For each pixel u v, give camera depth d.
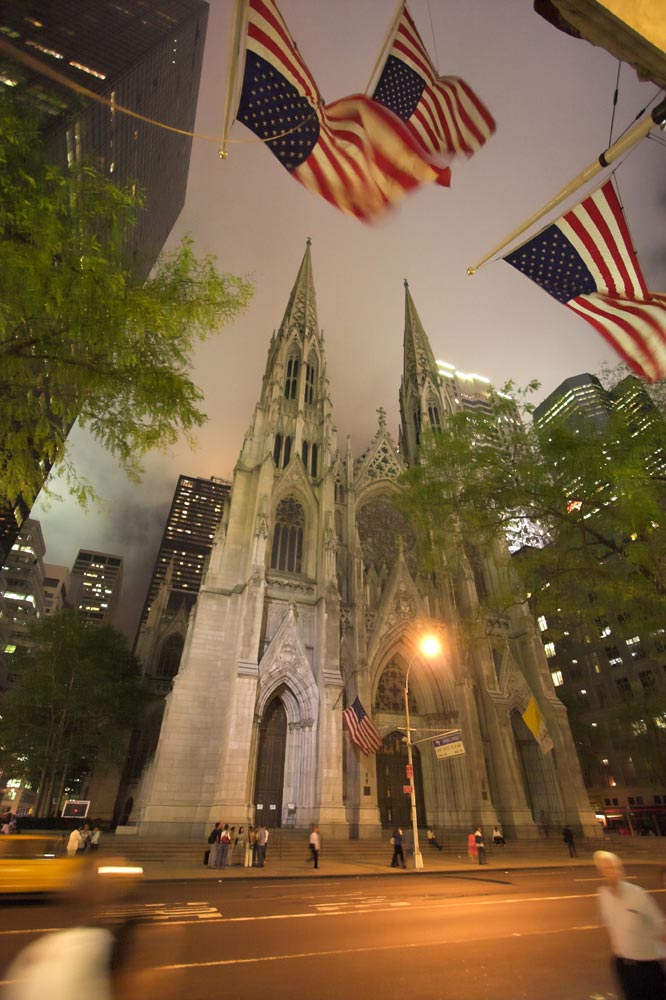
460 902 17.23
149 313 12.36
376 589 51.00
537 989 8.45
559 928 13.13
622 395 20.48
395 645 47.47
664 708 62.12
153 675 63.38
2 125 11.38
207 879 22.98
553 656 84.00
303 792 37.31
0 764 50.84
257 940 11.77
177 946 11.05
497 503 19.86
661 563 17.44
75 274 11.26
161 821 34.19
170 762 36.22
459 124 12.25
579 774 45.59
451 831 40.41
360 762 39.31
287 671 40.34
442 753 30.55
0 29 57.28
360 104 11.88
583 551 19.25
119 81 74.50
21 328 11.73
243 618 40.34
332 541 48.12
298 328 70.31
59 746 49.41
